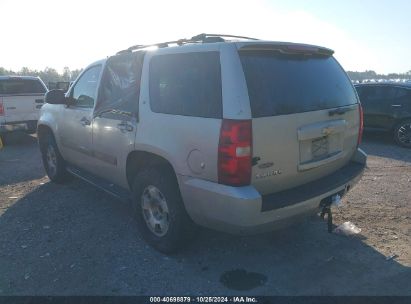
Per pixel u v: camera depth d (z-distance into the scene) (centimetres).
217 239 416
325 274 345
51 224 467
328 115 358
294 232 431
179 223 361
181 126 334
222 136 300
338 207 506
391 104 969
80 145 510
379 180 638
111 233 438
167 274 349
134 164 419
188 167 330
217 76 313
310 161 345
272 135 309
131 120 392
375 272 346
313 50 369
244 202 293
